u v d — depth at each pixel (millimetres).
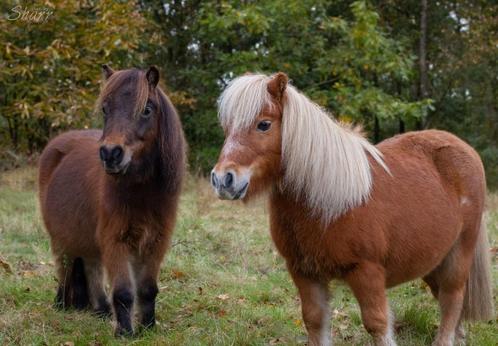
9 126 13547
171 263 6379
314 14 14094
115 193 4320
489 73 15992
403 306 5156
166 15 15148
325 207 3445
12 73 11141
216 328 4539
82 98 11289
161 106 4441
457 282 4230
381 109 12711
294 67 13586
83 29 11875
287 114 3438
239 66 13320
